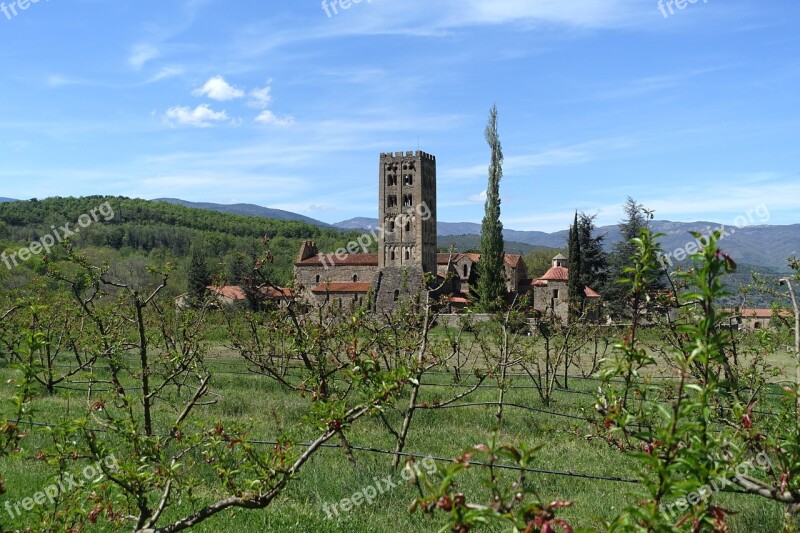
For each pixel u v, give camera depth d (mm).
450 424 20906
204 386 12945
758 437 6355
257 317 20672
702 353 4719
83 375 12703
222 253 140750
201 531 10688
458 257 113250
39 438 16203
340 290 108000
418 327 19047
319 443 7773
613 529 4754
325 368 15414
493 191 89688
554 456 16703
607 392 6309
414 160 109312
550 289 100000
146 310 26516
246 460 8977
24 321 26344
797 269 12406
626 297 6551
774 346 15289
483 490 13375
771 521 11156
